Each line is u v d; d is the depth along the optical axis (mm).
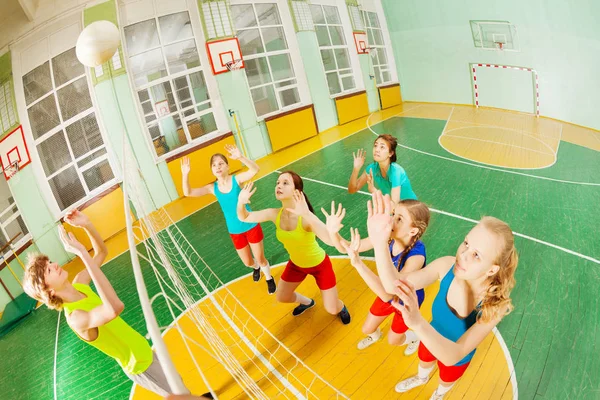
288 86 11117
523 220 5180
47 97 7215
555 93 10008
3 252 6543
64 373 4070
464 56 12516
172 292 4926
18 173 6910
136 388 3564
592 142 8203
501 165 7352
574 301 3508
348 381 3029
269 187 7938
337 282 4352
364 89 13383
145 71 8883
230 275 4992
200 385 3312
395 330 2631
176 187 8609
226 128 9539
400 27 14055
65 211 7238
